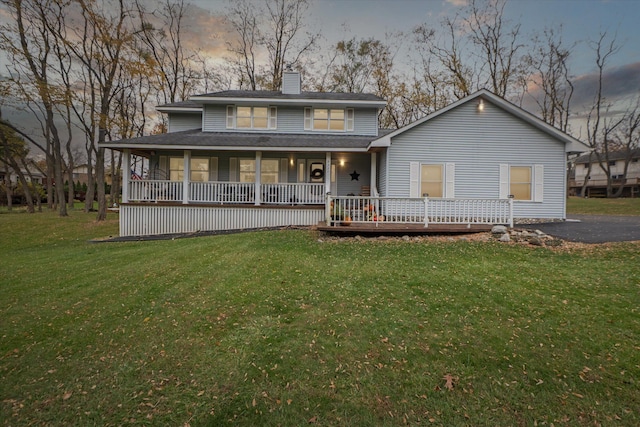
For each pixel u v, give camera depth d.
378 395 2.92
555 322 4.14
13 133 26.55
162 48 24.02
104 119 18.05
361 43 26.64
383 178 13.16
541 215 12.52
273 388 3.02
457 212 12.31
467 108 12.54
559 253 7.34
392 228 9.61
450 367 3.30
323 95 15.89
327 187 12.77
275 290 5.36
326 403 2.82
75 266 7.49
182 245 9.34
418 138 12.55
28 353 3.71
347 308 4.67
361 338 3.86
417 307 4.67
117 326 4.32
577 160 43.28
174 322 4.36
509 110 12.45
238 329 4.11
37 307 5.04
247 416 2.69
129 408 2.81
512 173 12.59
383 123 26.41
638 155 36.78
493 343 3.71
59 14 17.73
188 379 3.18
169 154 14.87
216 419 2.66
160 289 5.58
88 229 15.15
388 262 6.93
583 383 3.02
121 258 8.05
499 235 9.18
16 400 2.93
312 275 6.08
